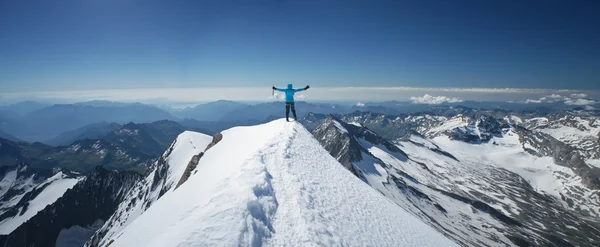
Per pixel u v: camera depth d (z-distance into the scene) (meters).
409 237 20.94
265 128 33.53
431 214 188.00
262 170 18.50
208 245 10.73
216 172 19.84
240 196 14.55
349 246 14.48
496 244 165.00
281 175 19.27
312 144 30.22
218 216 12.62
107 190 198.25
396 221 22.67
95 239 141.12
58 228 160.88
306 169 22.27
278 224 14.02
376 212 21.72
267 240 12.55
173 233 11.58
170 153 177.75
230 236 11.38
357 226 17.42
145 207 134.25
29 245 146.50
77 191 187.38
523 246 171.50
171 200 16.23
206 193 15.92
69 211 173.12
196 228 11.68
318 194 18.64
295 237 13.31
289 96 35.34
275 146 24.61
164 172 161.62
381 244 17.02
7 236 148.38
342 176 25.70
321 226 14.70
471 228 184.75
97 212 183.00
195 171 26.78
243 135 32.50
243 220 12.59
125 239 12.84
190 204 14.95
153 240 11.98
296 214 14.99
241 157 21.83
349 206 19.78
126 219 135.12
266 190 16.30
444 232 156.75
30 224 154.50
